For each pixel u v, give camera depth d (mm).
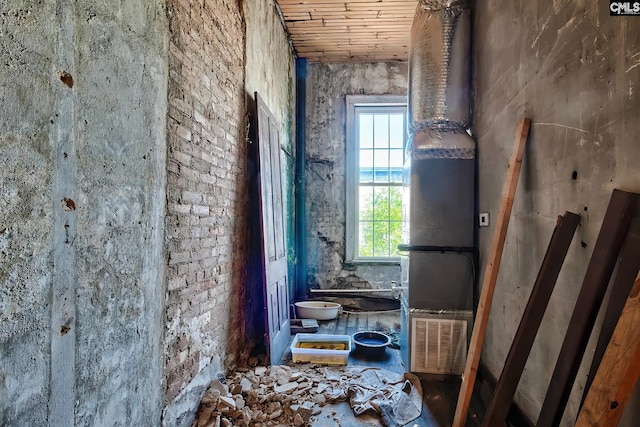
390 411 2158
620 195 1214
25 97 925
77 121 1110
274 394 2256
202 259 2072
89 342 1175
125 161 1356
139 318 1459
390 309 5105
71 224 1091
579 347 1314
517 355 1623
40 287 981
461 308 2715
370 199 5375
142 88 1461
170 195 1707
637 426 1160
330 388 2445
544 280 1582
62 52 1044
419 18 2904
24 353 930
